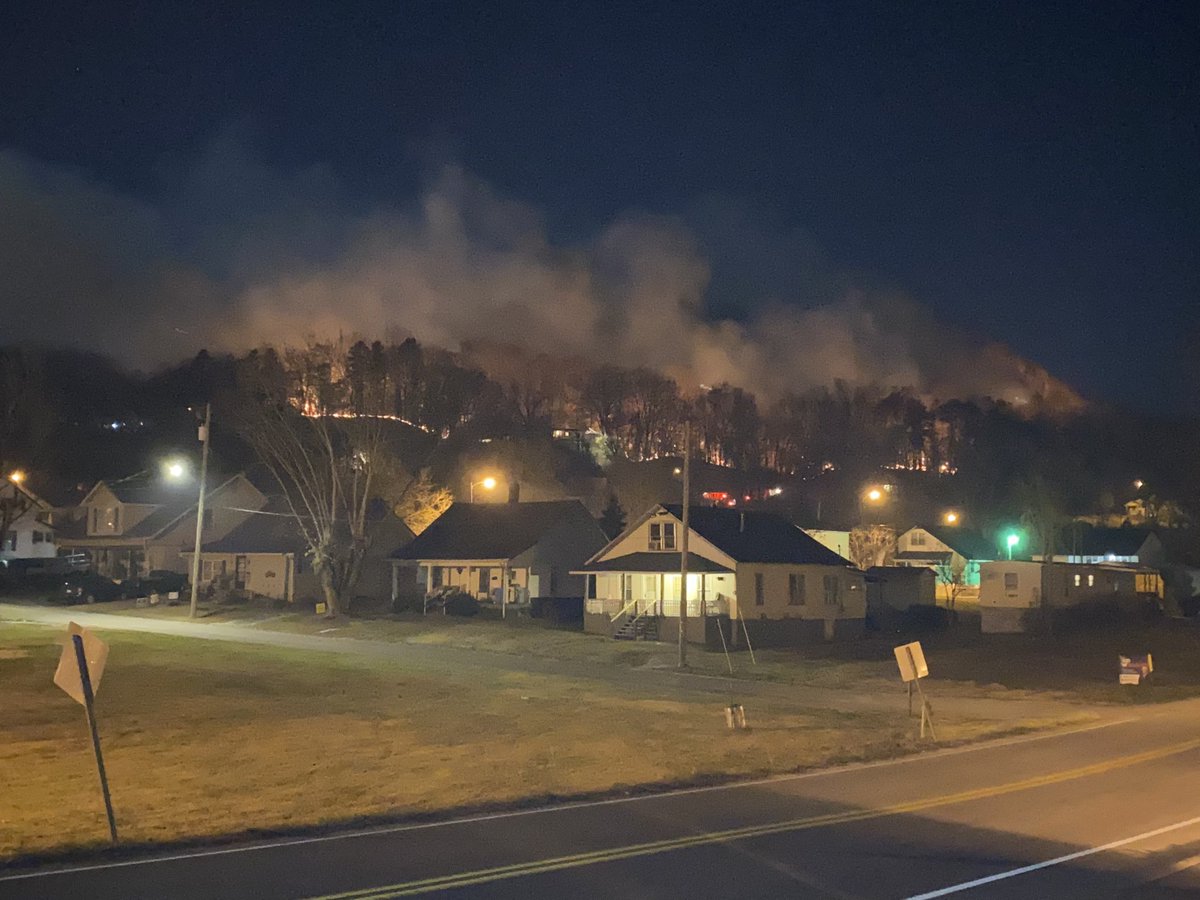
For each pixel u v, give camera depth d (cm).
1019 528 9406
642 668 4219
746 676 4031
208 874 1124
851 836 1362
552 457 11944
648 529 5675
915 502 12119
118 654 3831
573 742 2225
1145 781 1845
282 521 7006
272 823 1402
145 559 7800
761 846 1295
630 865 1186
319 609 5909
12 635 4425
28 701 2728
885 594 6962
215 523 7419
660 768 1920
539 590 6362
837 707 3145
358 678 3412
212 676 3312
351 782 1748
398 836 1339
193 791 1661
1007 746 2361
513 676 3656
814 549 5922
